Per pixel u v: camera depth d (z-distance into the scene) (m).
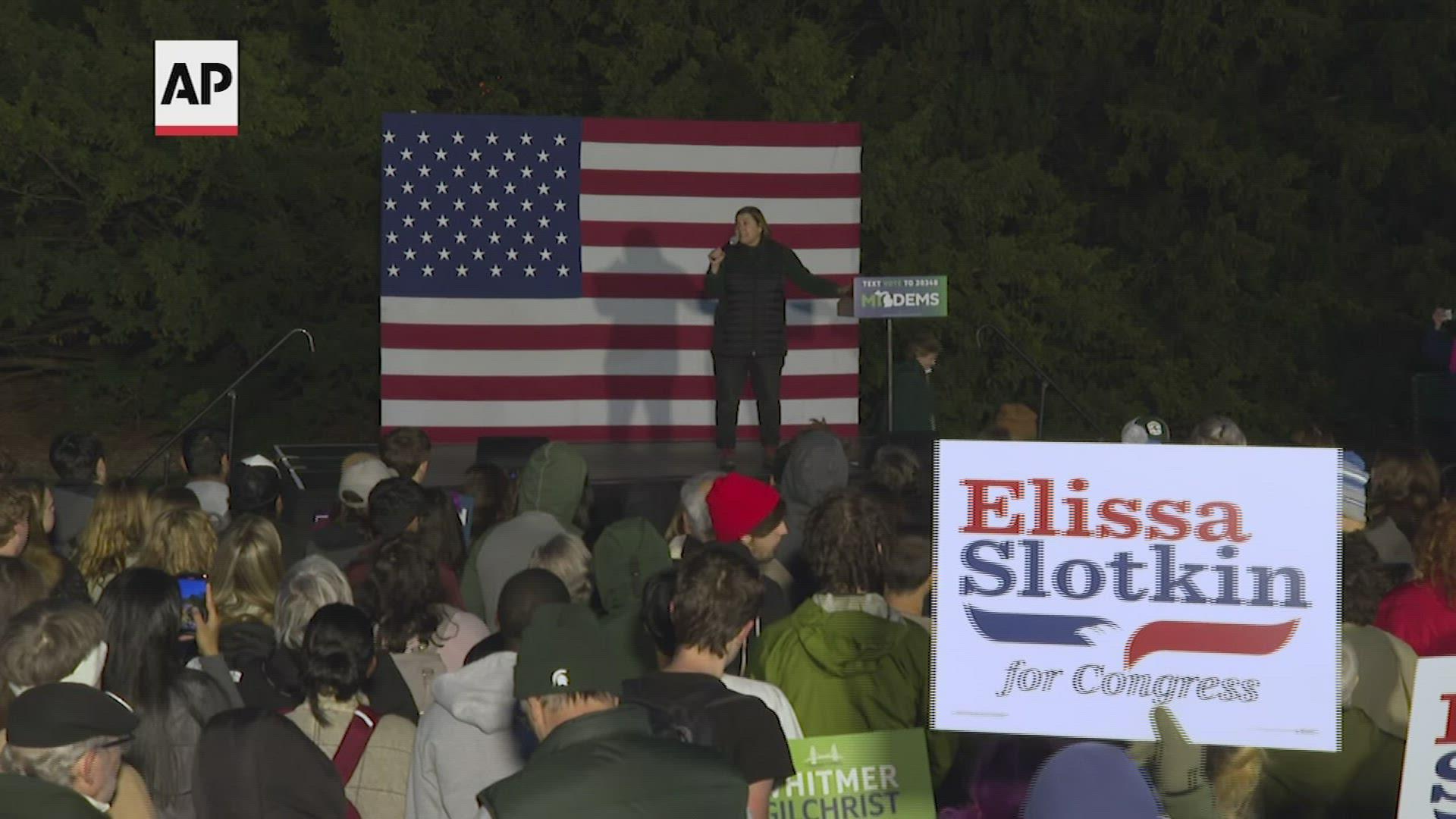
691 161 13.58
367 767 4.18
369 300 20.23
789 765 3.61
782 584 5.87
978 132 20.86
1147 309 21.41
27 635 3.63
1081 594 3.43
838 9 20.75
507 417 13.34
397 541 4.98
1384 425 21.14
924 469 10.36
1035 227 20.17
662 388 13.58
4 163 17.33
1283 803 4.04
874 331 19.38
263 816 3.75
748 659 4.85
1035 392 20.22
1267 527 3.38
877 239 20.19
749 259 11.88
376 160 19.11
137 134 17.41
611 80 19.47
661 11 19.80
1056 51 20.53
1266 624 3.38
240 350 20.12
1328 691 3.36
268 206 18.84
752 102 19.11
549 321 13.38
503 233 13.30
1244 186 20.48
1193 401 20.70
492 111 20.33
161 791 4.04
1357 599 4.23
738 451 12.90
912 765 4.02
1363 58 21.25
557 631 3.18
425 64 18.77
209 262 18.11
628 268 13.48
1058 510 3.44
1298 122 21.30
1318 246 21.12
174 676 4.11
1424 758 3.67
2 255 18.11
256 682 4.53
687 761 3.05
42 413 20.33
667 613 4.02
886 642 4.10
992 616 3.45
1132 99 20.61
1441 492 7.00
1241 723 3.39
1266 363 21.06
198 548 5.25
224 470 7.54
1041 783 2.94
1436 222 21.80
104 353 20.72
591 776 2.99
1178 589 3.41
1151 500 3.41
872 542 4.18
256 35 17.86
